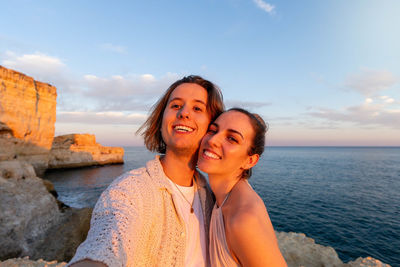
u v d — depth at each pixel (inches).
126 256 28.0
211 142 46.9
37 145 1067.9
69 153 1536.7
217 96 58.4
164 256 38.3
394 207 775.1
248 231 31.9
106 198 36.1
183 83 57.7
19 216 411.2
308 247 263.9
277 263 31.7
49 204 527.2
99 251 25.0
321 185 1168.2
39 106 1050.1
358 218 652.1
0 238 349.1
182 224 42.9
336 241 503.5
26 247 368.8
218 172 46.4
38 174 1073.5
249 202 37.2
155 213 39.9
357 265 220.4
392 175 1583.4
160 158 57.7
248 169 50.6
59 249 386.0
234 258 37.8
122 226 30.7
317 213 691.4
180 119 49.5
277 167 2091.5
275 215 667.4
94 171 1515.7
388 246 478.3
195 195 52.6
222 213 42.8
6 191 471.2
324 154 4918.8
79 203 781.3
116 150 1968.5
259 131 50.8
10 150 727.7
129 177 41.9
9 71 893.8
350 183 1246.3
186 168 52.2
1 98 856.9
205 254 45.7
